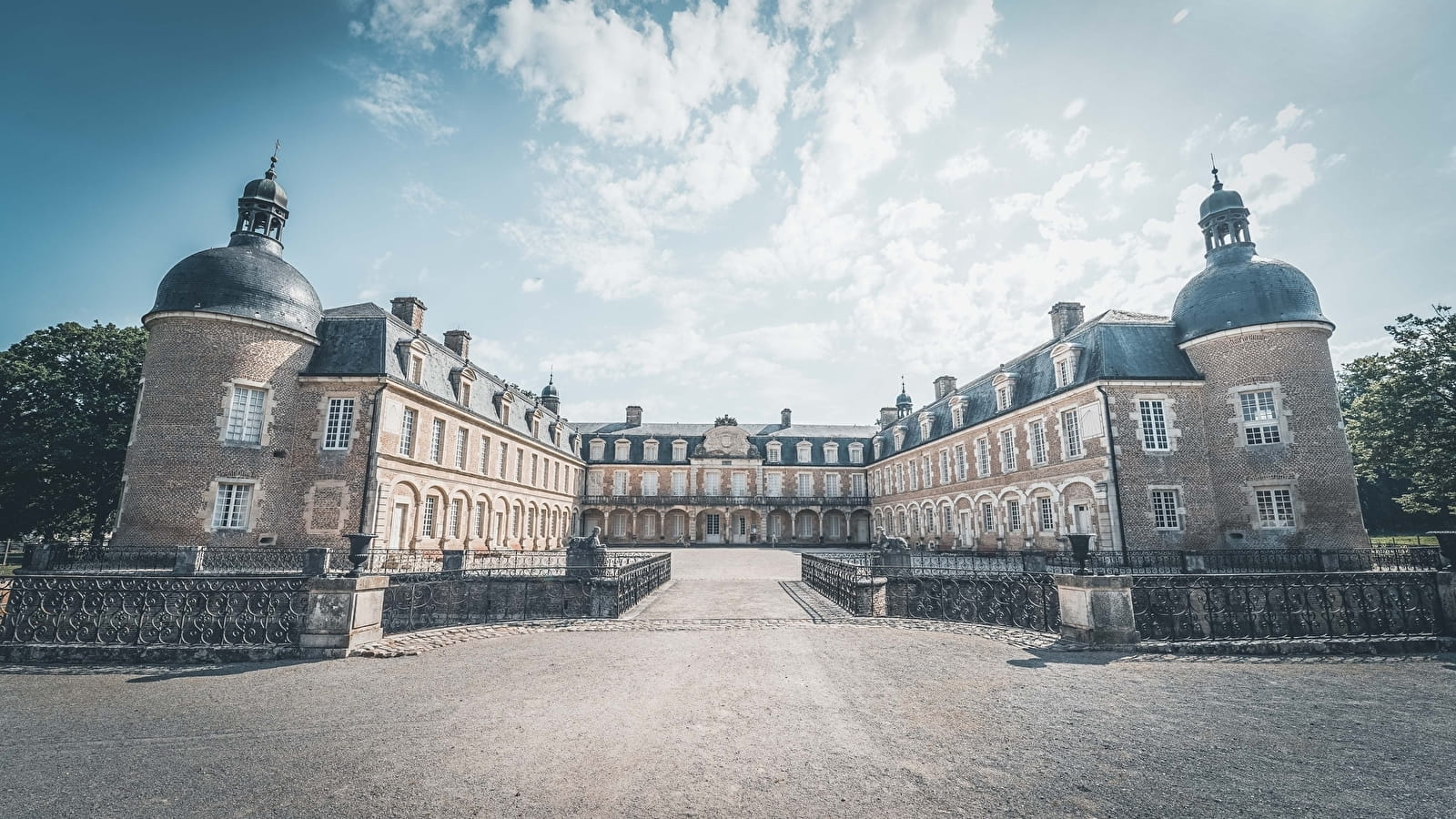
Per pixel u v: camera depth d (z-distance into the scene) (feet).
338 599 31.14
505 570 54.44
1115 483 73.67
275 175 81.92
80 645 29.50
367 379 75.72
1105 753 17.15
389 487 77.05
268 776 15.67
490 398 107.86
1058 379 86.22
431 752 17.35
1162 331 79.15
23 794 14.70
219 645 29.96
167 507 66.90
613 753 17.15
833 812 13.58
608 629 37.91
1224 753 17.08
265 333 73.10
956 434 114.01
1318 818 13.28
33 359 86.07
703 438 180.86
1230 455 72.49
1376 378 86.99
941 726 19.39
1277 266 73.72
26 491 86.69
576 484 166.81
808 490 182.19
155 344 70.38
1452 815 13.39
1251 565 65.92
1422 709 21.29
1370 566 59.98
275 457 72.84
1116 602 31.68
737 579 73.51
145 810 13.85
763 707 21.48
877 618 41.50
